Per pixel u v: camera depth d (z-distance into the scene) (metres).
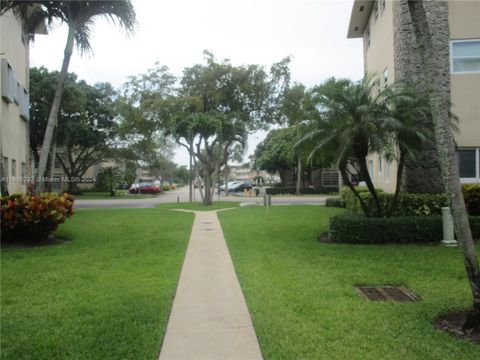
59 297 6.22
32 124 36.16
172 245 10.74
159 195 48.91
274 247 10.17
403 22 12.74
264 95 26.97
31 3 13.23
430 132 10.20
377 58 17.55
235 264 8.40
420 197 11.84
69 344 4.52
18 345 4.50
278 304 5.76
